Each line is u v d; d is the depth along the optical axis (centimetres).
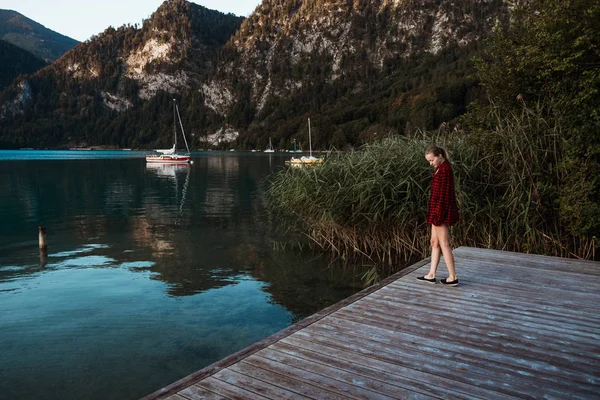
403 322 359
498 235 756
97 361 481
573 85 673
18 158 9769
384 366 280
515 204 712
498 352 302
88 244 1145
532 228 714
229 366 280
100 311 643
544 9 729
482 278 495
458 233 793
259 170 5041
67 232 1323
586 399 240
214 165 6388
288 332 338
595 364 284
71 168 5669
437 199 447
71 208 1902
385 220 854
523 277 498
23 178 3869
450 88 12100
